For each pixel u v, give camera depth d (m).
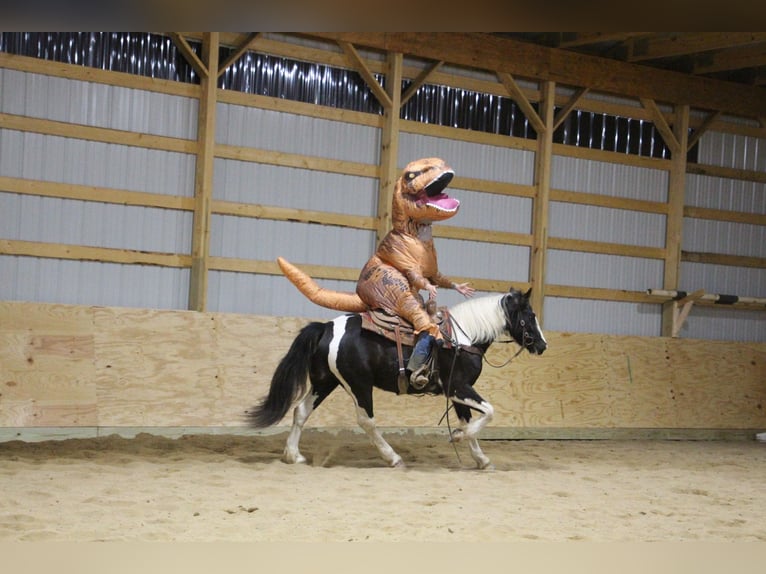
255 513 4.93
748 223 12.56
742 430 11.47
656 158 11.86
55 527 4.29
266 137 9.48
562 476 7.14
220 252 9.28
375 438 7.09
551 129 10.98
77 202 8.57
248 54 9.43
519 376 10.17
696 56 11.82
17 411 7.72
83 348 8.14
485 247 10.76
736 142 12.52
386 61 10.16
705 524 5.27
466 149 10.63
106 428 8.04
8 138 8.24
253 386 8.81
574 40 10.77
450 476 6.77
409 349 6.85
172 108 9.00
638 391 10.90
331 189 9.85
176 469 6.46
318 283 9.78
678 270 11.91
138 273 8.88
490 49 10.52
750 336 12.57
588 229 11.45
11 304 7.93
